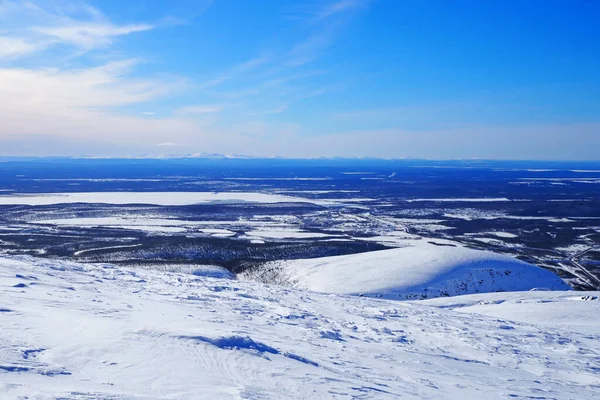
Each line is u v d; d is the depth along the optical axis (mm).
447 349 13234
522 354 13961
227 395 5074
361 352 10562
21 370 5043
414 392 7352
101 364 5746
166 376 5496
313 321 14359
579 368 13023
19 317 7859
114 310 10352
